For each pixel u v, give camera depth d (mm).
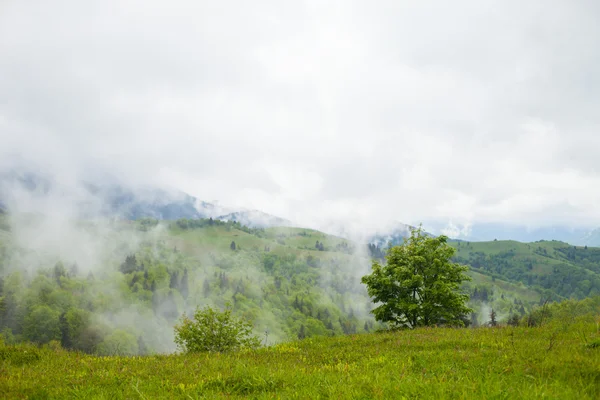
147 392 7148
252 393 6941
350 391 6121
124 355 13547
